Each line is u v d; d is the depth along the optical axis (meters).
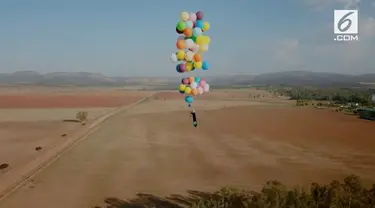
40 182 38.62
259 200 22.94
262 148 55.88
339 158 49.28
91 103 156.75
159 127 78.44
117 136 67.00
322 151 53.62
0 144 60.12
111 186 37.31
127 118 95.81
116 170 43.28
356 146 57.19
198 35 30.17
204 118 94.81
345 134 68.25
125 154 51.78
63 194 34.94
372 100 154.62
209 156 50.53
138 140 62.78
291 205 22.77
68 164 46.06
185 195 34.69
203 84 34.28
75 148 56.12
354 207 22.72
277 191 24.06
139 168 44.19
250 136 66.56
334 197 23.09
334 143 59.56
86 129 76.12
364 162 47.16
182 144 59.12
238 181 38.94
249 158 49.34
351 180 27.39
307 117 97.19
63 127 80.38
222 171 42.81
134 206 32.03
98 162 47.16
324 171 42.84
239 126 79.50
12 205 32.16
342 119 91.88
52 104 150.75
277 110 118.31
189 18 30.02
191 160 48.25
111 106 140.50
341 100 168.50
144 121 88.94
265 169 43.72
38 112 115.56
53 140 63.66
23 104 149.62
